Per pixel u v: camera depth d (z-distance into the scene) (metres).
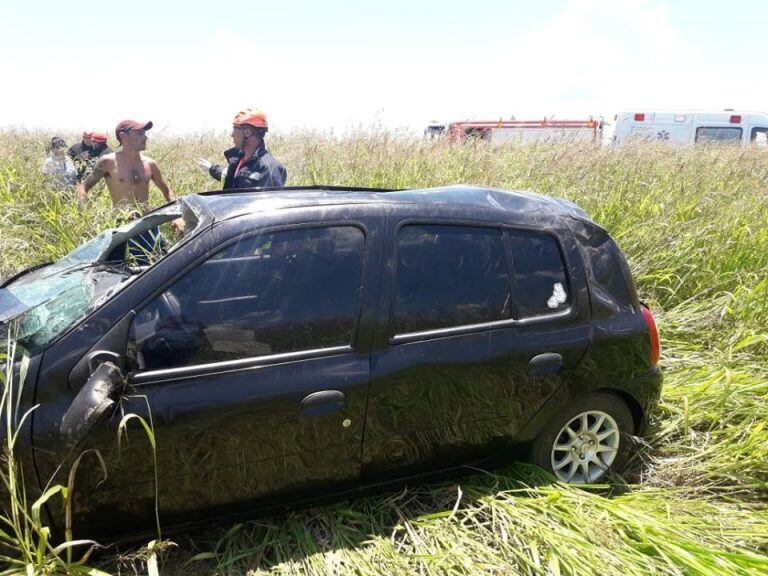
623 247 5.62
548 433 3.06
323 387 2.49
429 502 2.97
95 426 2.20
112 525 2.36
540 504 2.80
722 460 3.32
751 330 4.47
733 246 5.60
